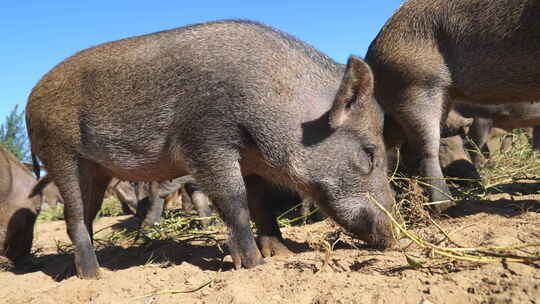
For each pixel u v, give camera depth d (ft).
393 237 3.86
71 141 4.24
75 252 4.20
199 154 3.86
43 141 4.33
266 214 4.27
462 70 4.49
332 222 4.92
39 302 3.68
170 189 6.47
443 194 4.61
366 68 3.59
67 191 4.28
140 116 4.04
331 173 3.85
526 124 7.18
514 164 6.95
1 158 5.09
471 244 3.68
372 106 3.87
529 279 2.97
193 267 3.99
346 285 3.16
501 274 3.08
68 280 4.13
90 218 4.65
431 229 4.20
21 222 5.06
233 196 3.84
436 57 4.56
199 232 5.46
